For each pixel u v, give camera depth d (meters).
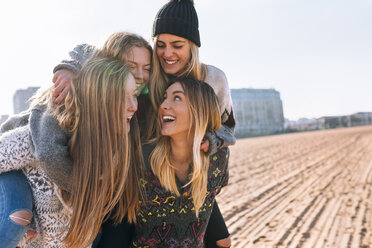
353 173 12.12
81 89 1.88
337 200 8.23
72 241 1.87
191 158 2.18
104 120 1.86
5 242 1.76
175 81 2.20
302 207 7.67
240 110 96.38
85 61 2.08
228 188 10.08
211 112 2.17
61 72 1.98
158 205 2.12
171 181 2.10
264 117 98.81
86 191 1.86
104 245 2.15
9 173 1.92
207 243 2.67
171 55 2.65
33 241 2.00
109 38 2.26
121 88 1.87
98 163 1.86
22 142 1.89
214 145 2.19
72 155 1.90
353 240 5.50
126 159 1.92
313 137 39.38
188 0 2.73
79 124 1.87
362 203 7.82
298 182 10.77
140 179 2.13
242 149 26.66
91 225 1.88
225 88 2.97
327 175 11.94
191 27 2.67
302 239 5.62
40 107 1.95
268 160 17.41
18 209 1.82
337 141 29.50
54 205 1.95
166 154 2.12
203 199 2.15
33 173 1.93
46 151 1.80
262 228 6.25
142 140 2.28
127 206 2.10
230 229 6.24
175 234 2.16
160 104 2.34
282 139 39.81
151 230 2.15
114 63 1.96
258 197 8.80
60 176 1.84
